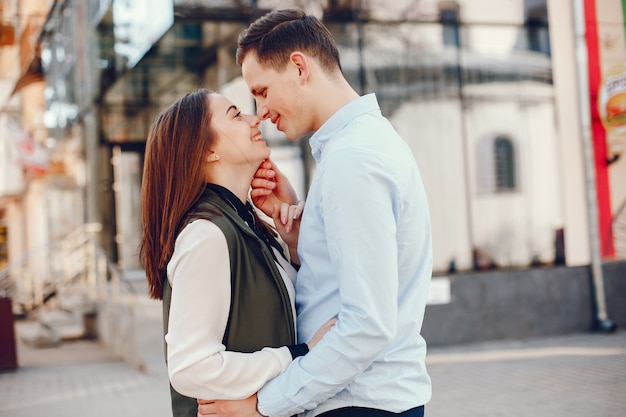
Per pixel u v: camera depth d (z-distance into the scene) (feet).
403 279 6.20
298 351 6.00
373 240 5.66
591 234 30.73
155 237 6.46
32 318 47.44
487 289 29.86
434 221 29.55
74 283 44.73
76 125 49.06
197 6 27.37
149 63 35.01
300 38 6.40
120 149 49.78
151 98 42.68
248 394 5.82
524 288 30.22
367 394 5.94
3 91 68.08
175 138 6.33
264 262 6.20
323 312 6.17
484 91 29.96
